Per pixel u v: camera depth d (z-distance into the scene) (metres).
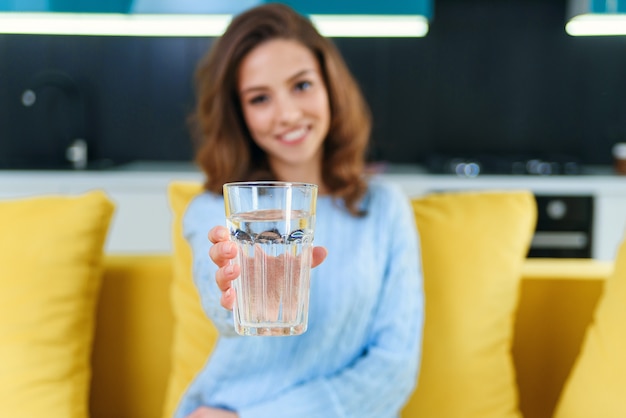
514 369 1.63
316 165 1.55
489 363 1.49
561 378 1.61
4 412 1.44
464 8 3.49
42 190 3.02
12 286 1.50
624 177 2.99
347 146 1.53
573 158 3.40
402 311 1.40
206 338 1.50
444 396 1.48
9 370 1.46
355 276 1.39
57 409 1.47
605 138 3.53
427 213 1.58
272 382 1.35
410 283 1.42
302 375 1.36
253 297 0.97
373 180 1.55
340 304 1.37
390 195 1.49
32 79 3.54
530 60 3.51
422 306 1.44
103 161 3.54
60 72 3.54
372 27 3.08
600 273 1.62
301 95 1.47
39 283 1.51
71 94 3.55
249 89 1.47
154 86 3.56
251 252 0.97
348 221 1.44
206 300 1.30
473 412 1.48
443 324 1.50
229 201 0.97
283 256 0.97
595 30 3.03
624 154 3.12
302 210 0.97
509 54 3.51
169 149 3.59
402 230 1.46
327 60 1.51
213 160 1.52
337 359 1.38
